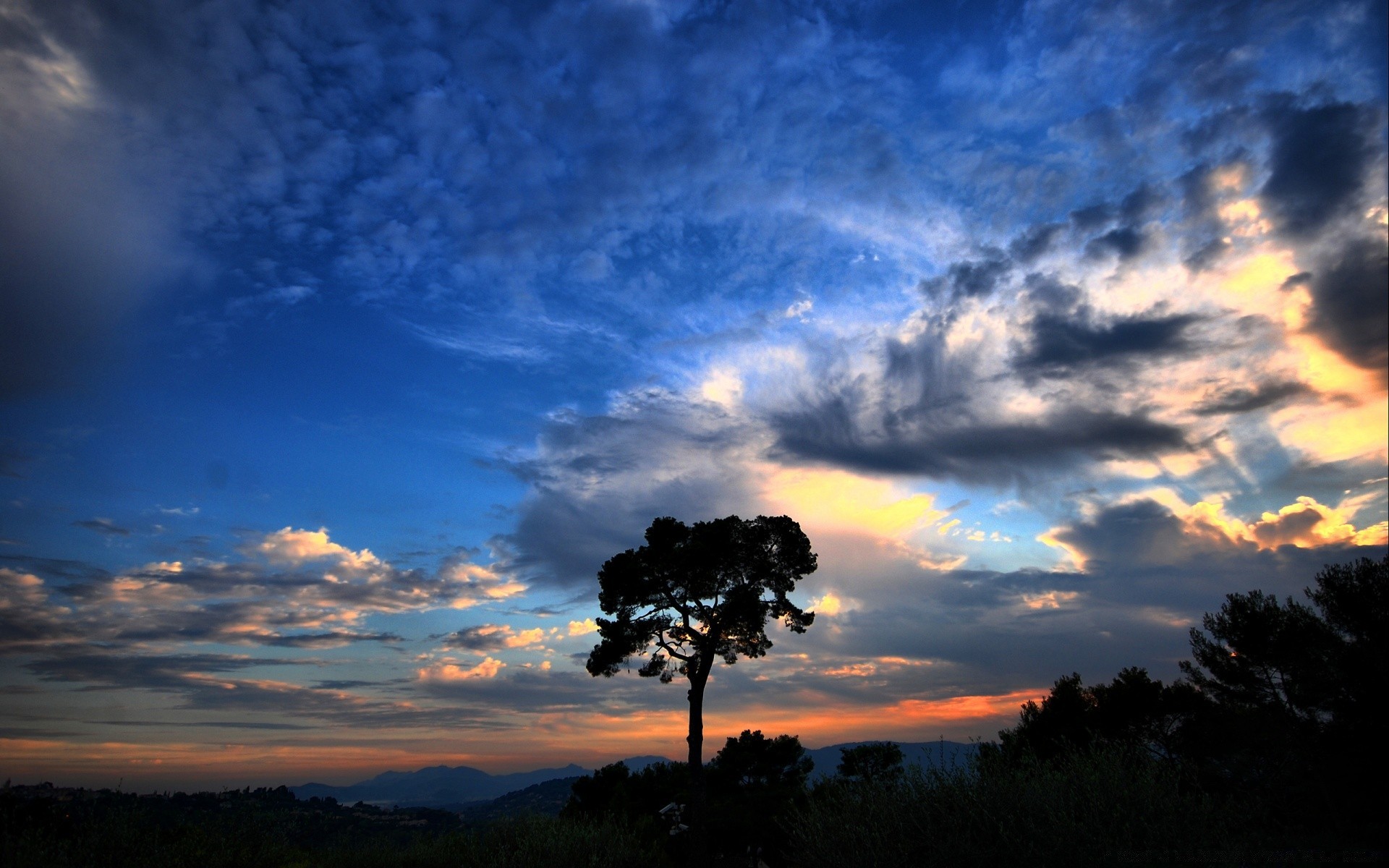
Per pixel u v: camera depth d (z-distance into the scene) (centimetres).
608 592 3006
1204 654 2375
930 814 747
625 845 1608
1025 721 2889
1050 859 651
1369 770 1742
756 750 3675
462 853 1512
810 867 794
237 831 1208
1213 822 680
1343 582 2073
